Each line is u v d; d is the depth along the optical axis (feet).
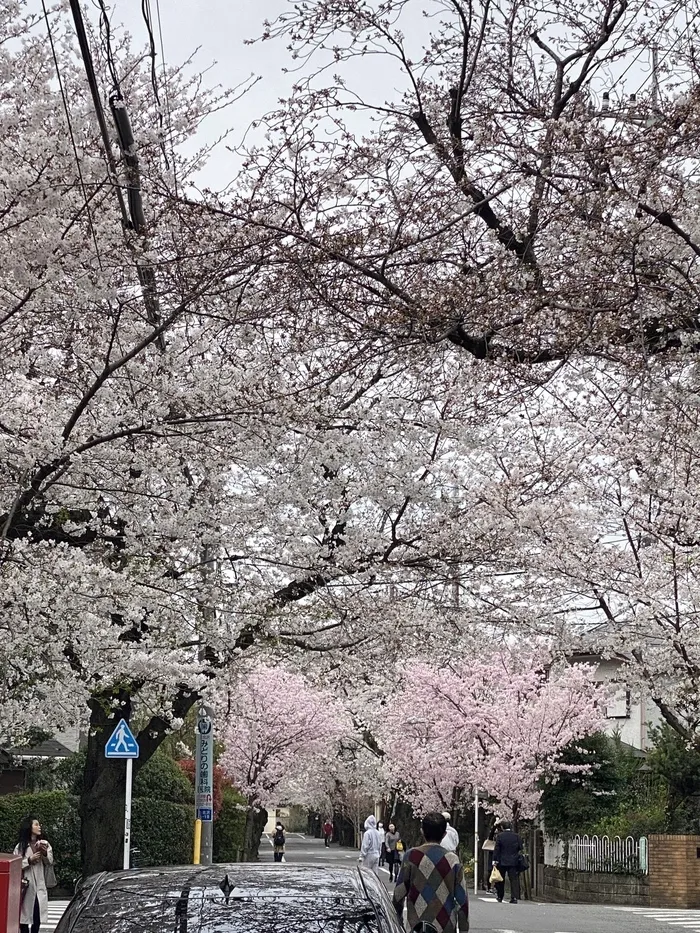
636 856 97.55
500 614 50.31
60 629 40.73
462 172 27.04
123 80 32.94
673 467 42.16
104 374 32.35
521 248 26.71
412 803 133.39
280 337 35.19
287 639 48.52
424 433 41.86
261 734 128.47
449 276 26.50
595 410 44.60
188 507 42.60
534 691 112.27
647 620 54.54
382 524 48.37
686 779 101.24
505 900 98.27
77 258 30.07
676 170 26.63
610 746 118.73
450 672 112.98
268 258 27.89
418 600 49.21
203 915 15.52
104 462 39.78
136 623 44.86
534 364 28.40
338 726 131.64
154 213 31.53
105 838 51.31
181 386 37.81
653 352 26.43
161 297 31.40
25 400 38.14
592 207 25.71
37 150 29.32
